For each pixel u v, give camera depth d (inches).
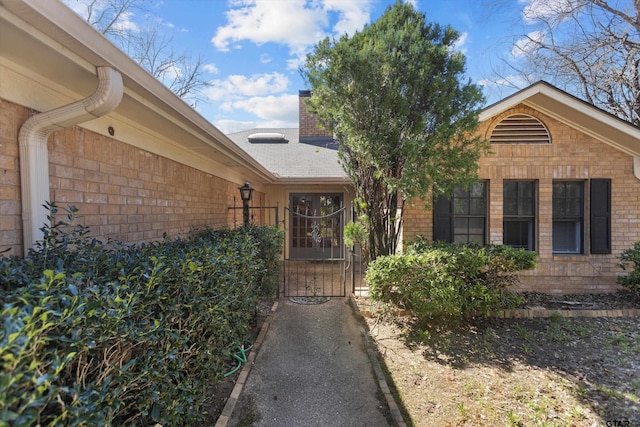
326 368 149.6
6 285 61.3
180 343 82.4
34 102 91.4
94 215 117.6
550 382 139.4
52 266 73.4
